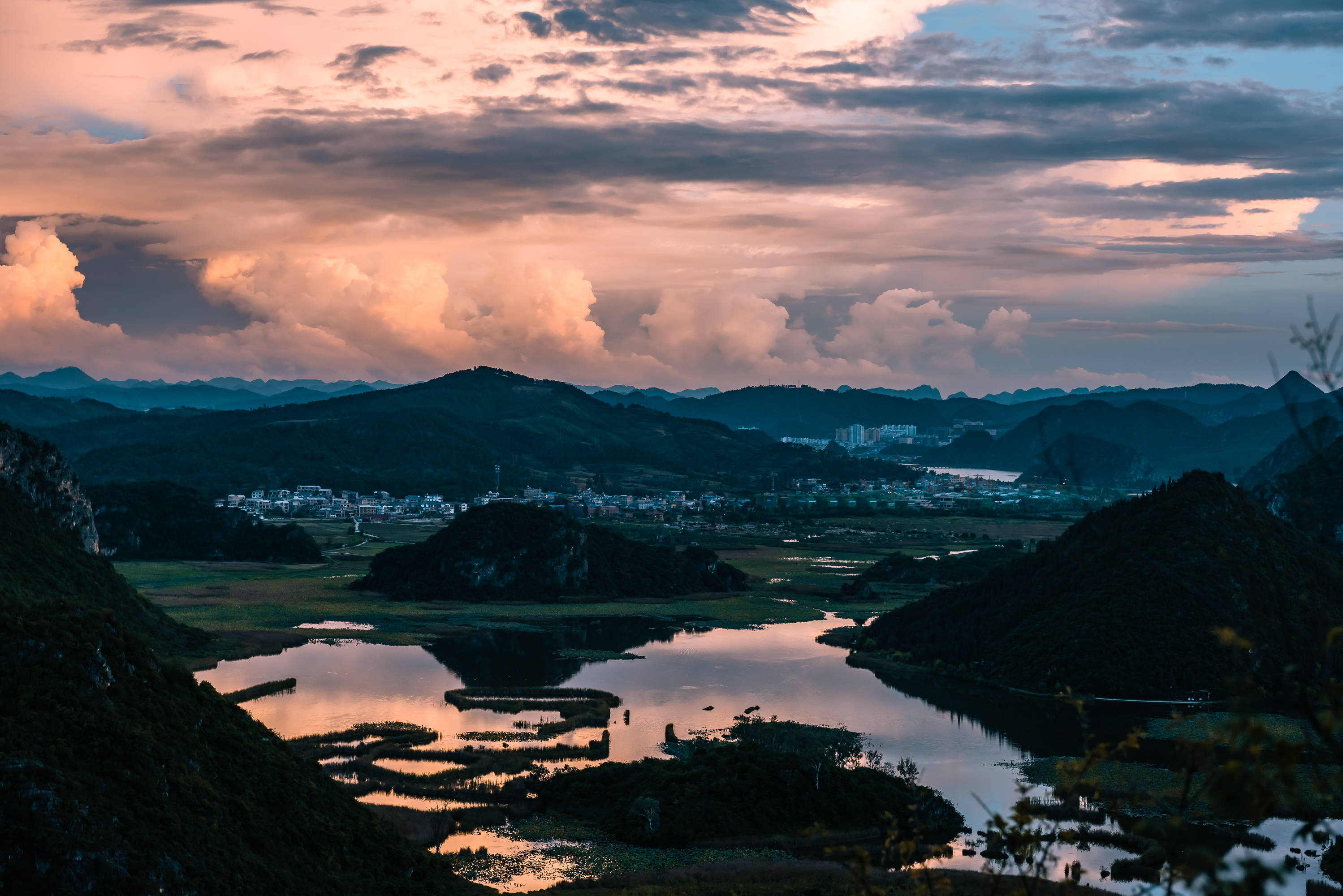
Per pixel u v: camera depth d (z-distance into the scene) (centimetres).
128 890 6875
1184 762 2141
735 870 9725
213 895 7300
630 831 10669
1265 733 1994
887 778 12019
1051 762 13175
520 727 14938
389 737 14138
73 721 7919
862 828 10969
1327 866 9481
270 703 16075
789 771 11512
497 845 10525
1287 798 1936
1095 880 9025
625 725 15038
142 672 9050
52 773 7294
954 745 14038
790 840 10669
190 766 8394
